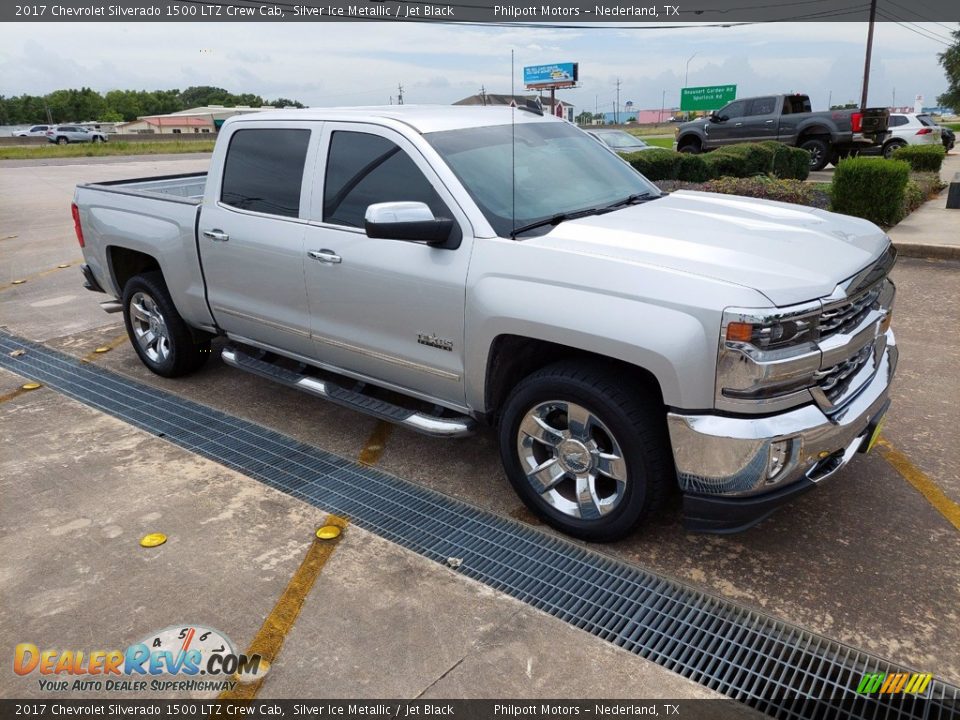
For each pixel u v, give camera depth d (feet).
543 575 10.22
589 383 9.95
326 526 11.35
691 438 9.26
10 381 17.87
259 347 15.26
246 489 12.52
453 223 11.26
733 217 11.85
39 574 10.28
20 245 35.40
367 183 12.41
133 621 9.31
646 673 8.36
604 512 10.49
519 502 12.19
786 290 9.01
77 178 72.90
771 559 10.41
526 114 14.37
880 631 8.93
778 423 9.09
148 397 16.78
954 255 27.37
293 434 14.78
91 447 14.21
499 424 11.40
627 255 9.92
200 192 20.62
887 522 11.18
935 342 18.62
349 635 8.98
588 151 14.15
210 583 10.01
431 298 11.41
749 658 8.61
